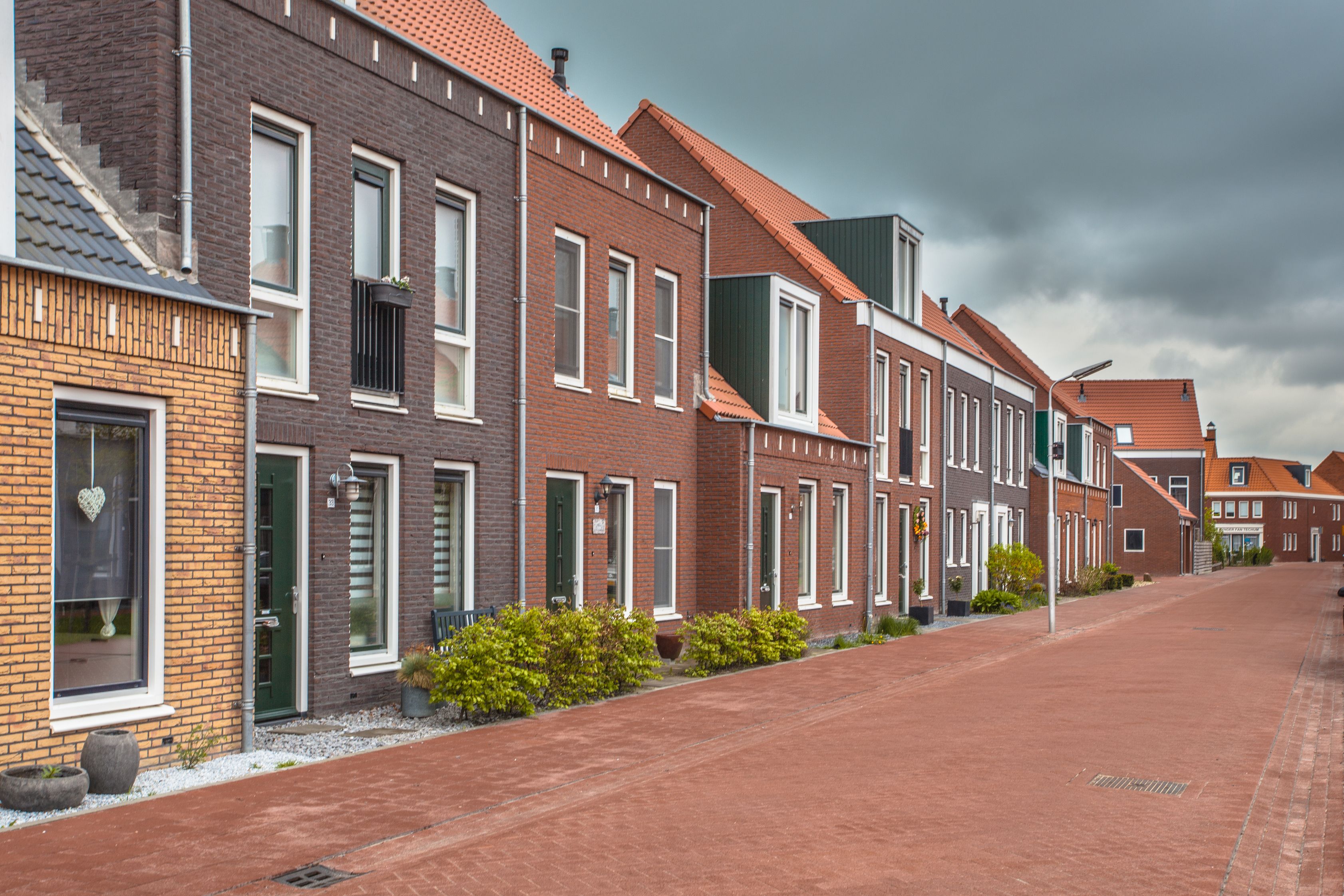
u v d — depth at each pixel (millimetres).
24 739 7699
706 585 18422
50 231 8461
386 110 11758
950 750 10289
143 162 9289
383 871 6363
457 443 12797
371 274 11781
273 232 10625
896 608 25484
